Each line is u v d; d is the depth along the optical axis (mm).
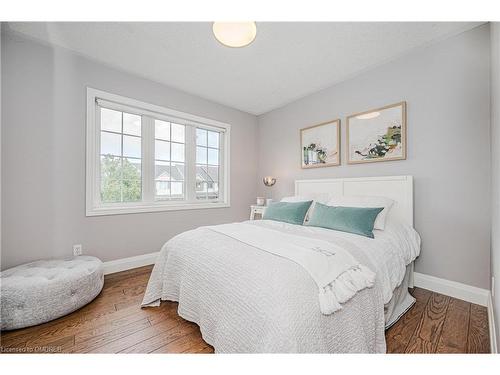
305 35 1926
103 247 2434
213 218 3453
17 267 1859
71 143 2234
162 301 1810
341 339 997
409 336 1371
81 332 1416
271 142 3803
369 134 2484
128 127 2701
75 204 2258
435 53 2021
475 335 1383
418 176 2119
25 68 1995
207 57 2285
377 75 2434
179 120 3098
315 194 2748
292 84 2865
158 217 2865
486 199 1757
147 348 1274
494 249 1440
